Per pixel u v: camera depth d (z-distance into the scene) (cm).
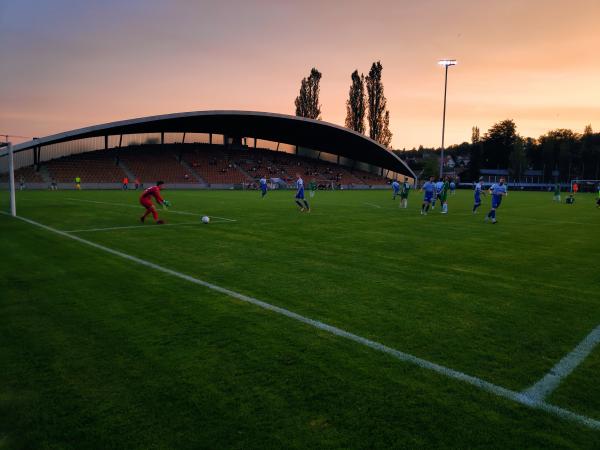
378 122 7381
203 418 291
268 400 314
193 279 669
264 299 566
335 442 266
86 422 286
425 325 475
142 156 5941
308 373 356
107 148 5819
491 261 850
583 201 3653
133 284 635
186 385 335
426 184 1956
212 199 2952
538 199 3903
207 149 6694
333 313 511
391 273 730
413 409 304
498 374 361
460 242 1106
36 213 1725
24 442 266
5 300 550
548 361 388
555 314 520
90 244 987
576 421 294
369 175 7869
